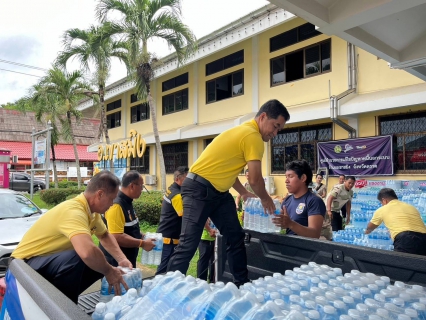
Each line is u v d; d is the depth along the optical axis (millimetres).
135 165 19734
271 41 11953
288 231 3232
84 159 33281
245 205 3018
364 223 6480
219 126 12664
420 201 6414
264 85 12180
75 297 2281
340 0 3221
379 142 9000
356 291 1669
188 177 2607
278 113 2543
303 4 3119
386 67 9039
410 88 8289
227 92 13875
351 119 9703
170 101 17062
